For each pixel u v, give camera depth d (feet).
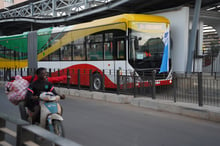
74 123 24.36
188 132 21.11
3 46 73.56
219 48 61.93
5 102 36.37
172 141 18.90
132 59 38.60
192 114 26.23
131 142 18.76
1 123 14.32
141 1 53.52
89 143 18.66
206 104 27.48
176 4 57.98
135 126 23.08
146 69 39.47
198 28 66.54
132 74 37.73
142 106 31.81
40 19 90.99
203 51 62.69
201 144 18.22
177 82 29.76
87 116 27.20
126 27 38.83
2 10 134.10
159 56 40.88
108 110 30.17
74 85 49.57
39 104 17.62
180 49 57.11
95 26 44.39
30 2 111.34
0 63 74.59
